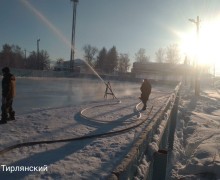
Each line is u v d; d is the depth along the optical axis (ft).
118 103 63.67
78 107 52.75
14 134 28.86
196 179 26.58
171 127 36.88
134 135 31.48
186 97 121.80
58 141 27.25
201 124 54.60
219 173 26.86
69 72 222.28
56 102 61.41
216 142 37.70
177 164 31.81
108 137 30.14
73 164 21.24
